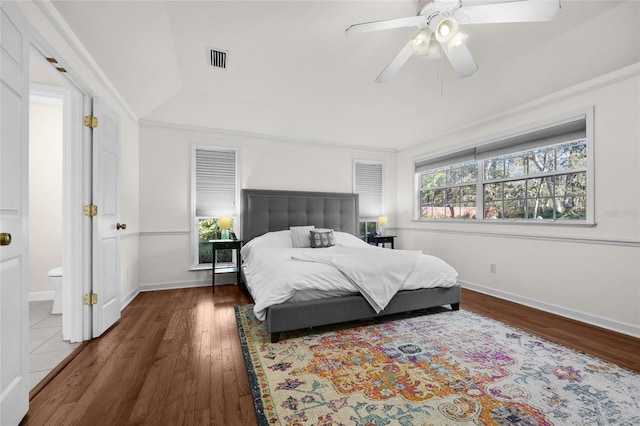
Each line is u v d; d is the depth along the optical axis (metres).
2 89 1.21
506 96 3.08
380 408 1.43
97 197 2.27
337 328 2.46
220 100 3.42
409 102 3.46
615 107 2.45
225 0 1.86
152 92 3.11
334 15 2.00
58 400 1.48
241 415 1.38
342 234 4.34
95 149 2.26
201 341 2.21
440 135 4.42
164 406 1.44
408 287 2.68
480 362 1.88
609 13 1.93
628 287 2.37
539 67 2.56
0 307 1.19
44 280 3.27
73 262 2.19
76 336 2.18
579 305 2.69
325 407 1.43
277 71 2.78
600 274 2.54
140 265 3.71
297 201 4.53
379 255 2.83
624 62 2.30
